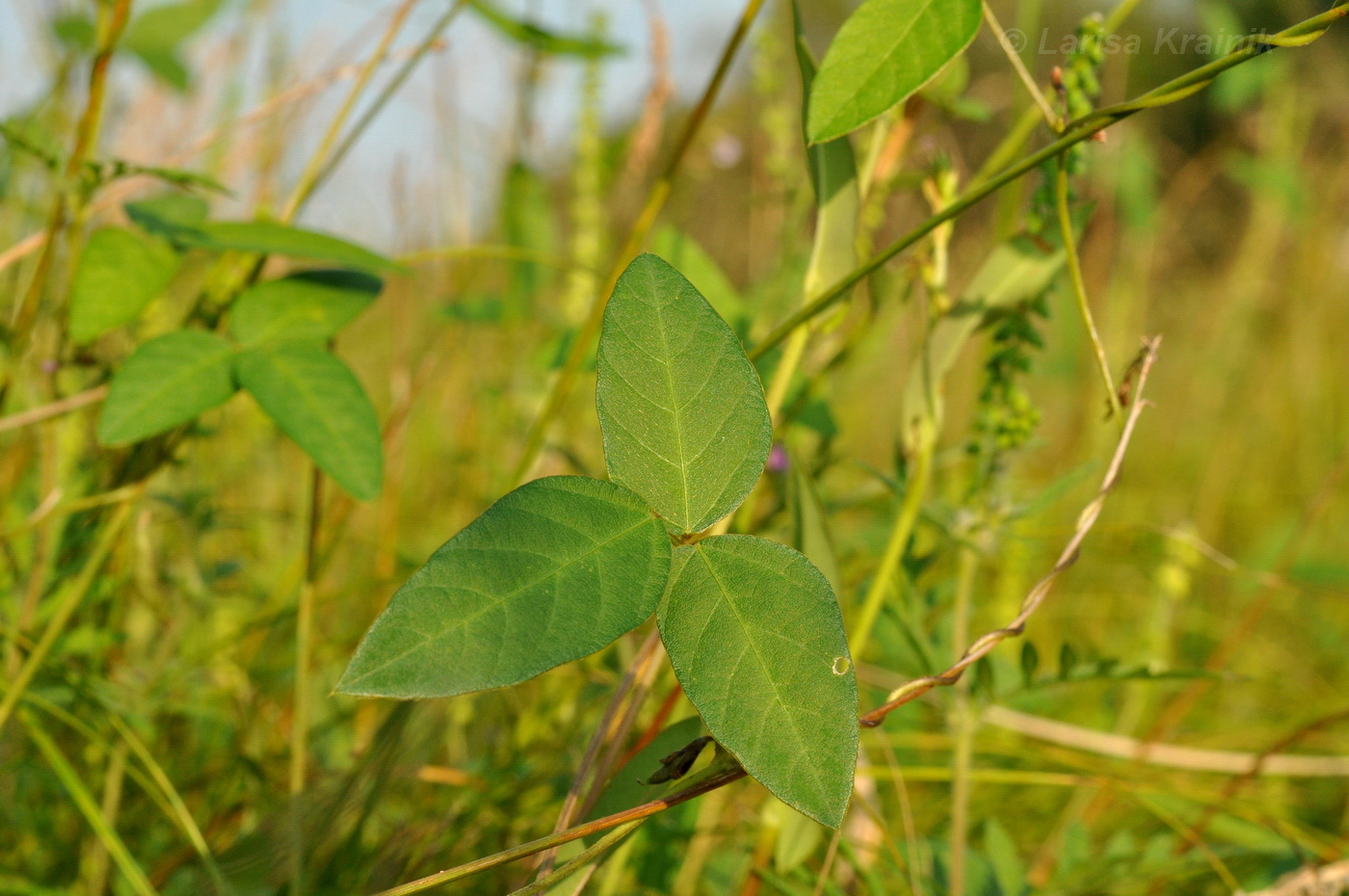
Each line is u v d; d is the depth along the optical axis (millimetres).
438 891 548
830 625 358
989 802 755
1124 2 492
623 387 373
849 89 415
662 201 593
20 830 588
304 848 539
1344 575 1155
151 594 674
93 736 531
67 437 647
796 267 764
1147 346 444
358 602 929
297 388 504
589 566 357
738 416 375
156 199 567
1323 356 1720
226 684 691
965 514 562
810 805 350
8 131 537
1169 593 966
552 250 932
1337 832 788
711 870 601
